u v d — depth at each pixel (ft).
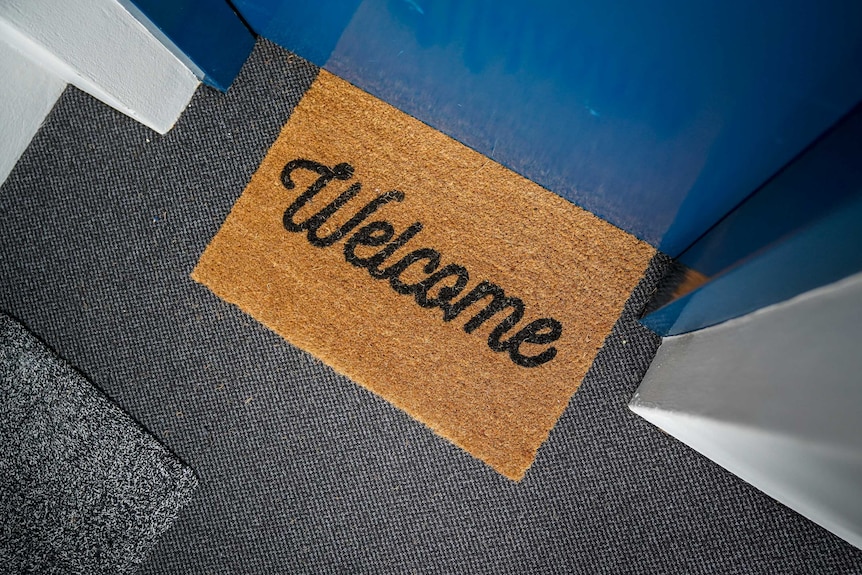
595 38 2.62
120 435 4.53
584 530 4.41
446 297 4.41
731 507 4.35
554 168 4.00
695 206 3.51
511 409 4.39
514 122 3.71
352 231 4.43
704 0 2.18
